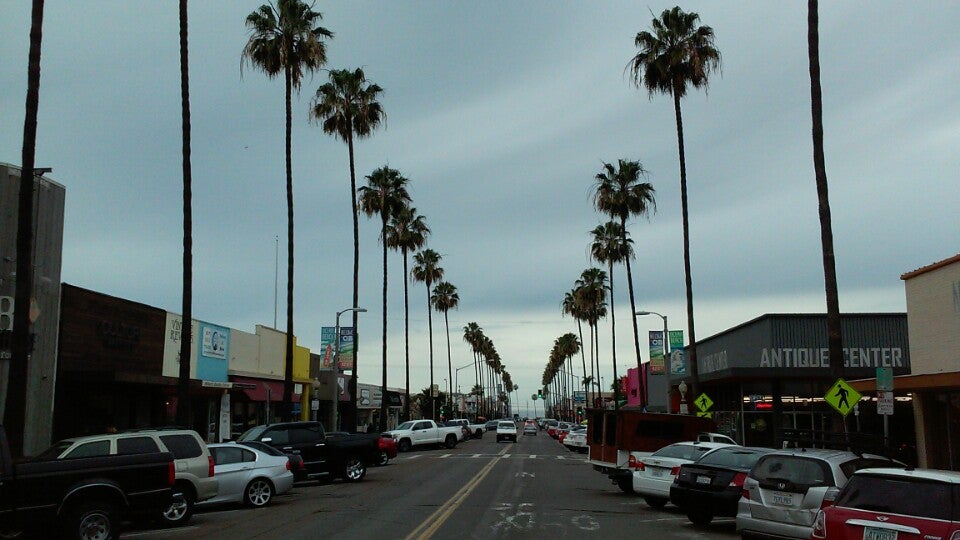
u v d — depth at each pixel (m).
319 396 58.72
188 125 24.11
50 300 23.67
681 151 36.53
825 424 40.28
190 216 23.88
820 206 20.58
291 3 33.53
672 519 16.73
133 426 30.06
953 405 22.42
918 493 8.58
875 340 39.62
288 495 22.41
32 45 17.00
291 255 33.19
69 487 12.71
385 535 14.02
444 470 31.91
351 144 44.41
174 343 33.47
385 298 52.75
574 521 16.14
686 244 36.09
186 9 24.45
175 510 16.06
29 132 16.83
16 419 16.06
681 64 36.22
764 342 40.31
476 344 127.69
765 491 12.38
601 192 50.16
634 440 22.47
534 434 102.88
